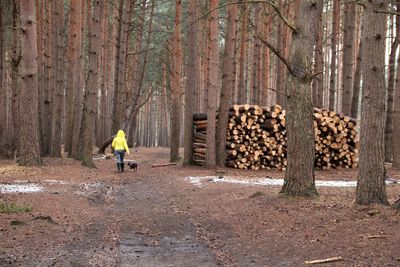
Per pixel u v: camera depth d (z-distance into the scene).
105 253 6.96
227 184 13.83
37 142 17.34
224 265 6.44
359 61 22.27
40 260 6.33
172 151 22.59
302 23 10.37
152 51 45.59
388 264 5.64
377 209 8.15
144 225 9.15
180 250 7.30
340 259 6.08
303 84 10.31
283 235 7.67
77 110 22.88
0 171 15.34
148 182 15.84
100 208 10.83
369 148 8.83
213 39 18.69
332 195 10.95
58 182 13.74
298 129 10.32
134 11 33.09
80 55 24.50
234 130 19.17
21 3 16.86
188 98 20.45
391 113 22.55
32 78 17.00
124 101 34.00
